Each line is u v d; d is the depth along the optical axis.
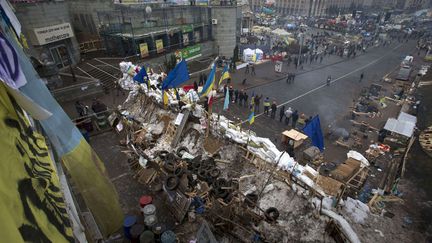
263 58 40.78
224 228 10.47
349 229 8.77
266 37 52.03
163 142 15.03
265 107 22.67
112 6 31.12
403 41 59.56
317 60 42.34
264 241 9.94
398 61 43.16
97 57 30.73
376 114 23.92
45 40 24.08
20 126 3.15
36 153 3.24
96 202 5.08
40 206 2.60
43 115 3.13
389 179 14.06
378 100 27.11
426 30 70.69
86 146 4.91
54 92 21.61
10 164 2.47
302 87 30.02
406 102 24.08
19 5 22.14
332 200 10.59
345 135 19.31
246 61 38.56
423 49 51.09
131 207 12.25
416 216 9.74
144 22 32.56
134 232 9.95
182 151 14.02
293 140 18.12
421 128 17.50
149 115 17.06
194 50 35.78
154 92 17.84
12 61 3.14
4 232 1.80
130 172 14.33
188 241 10.45
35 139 3.46
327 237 9.68
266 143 13.39
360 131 21.03
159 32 31.91
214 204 10.70
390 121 18.78
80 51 31.42
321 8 99.50
